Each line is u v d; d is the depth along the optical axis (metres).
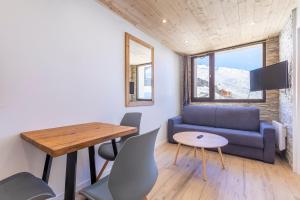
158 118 3.60
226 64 4.05
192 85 4.61
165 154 3.10
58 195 1.73
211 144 2.26
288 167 2.51
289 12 2.35
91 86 2.07
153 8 2.23
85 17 1.99
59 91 1.73
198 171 2.40
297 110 2.27
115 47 2.43
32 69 1.52
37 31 1.55
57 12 1.71
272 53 3.36
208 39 3.41
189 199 1.74
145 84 3.12
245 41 3.54
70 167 1.18
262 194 1.83
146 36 3.13
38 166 1.56
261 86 3.14
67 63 1.80
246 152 2.88
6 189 1.07
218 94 4.19
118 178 0.91
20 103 1.45
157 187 1.98
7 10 1.37
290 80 2.49
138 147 0.95
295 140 2.31
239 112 3.43
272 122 3.18
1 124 1.35
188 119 4.00
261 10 2.29
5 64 1.36
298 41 2.21
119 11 2.35
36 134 1.39
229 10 2.28
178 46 3.87
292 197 1.77
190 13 2.36
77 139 1.24
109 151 1.86
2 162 1.35
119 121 2.51
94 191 1.09
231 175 2.27
